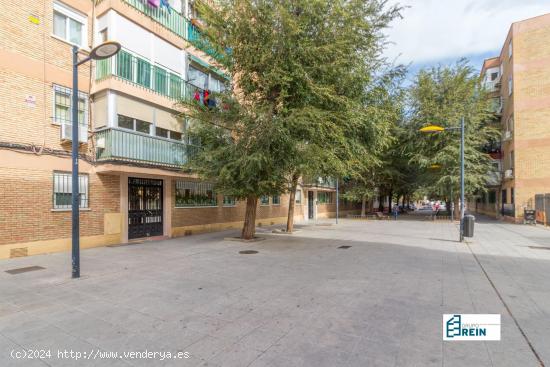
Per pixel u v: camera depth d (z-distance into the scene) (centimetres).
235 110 1152
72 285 639
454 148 2297
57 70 1034
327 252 1025
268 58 1082
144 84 1230
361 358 346
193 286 630
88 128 1120
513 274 725
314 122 1062
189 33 1497
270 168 1109
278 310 495
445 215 3102
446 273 734
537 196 2202
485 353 358
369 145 1510
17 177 910
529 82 2308
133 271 756
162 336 405
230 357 351
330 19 1105
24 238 923
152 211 1347
